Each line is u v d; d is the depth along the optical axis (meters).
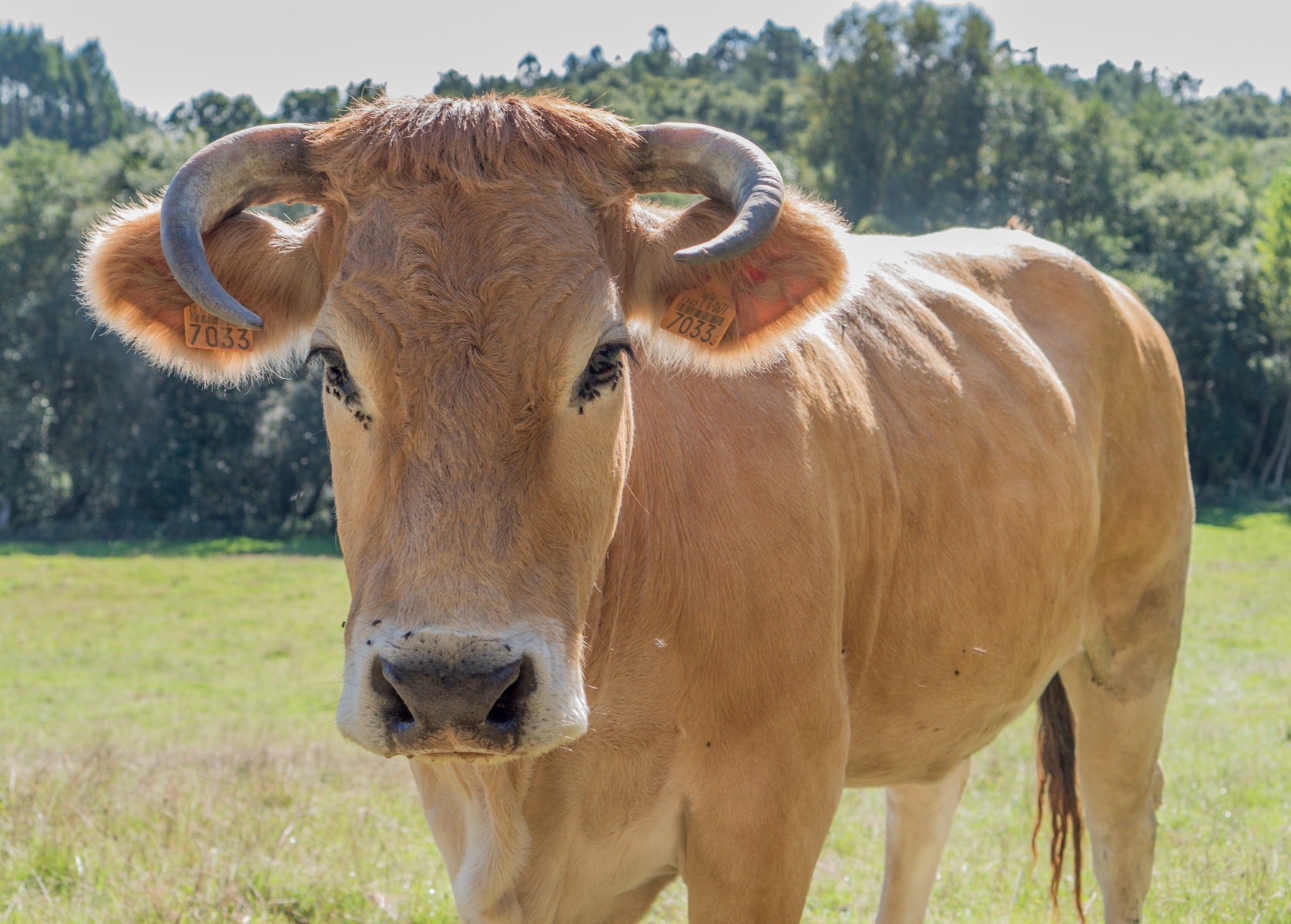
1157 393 4.98
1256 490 64.88
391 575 2.29
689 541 3.03
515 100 2.68
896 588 3.68
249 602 32.78
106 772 8.12
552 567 2.40
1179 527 4.91
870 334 3.90
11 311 57.31
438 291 2.37
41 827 6.23
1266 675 16.73
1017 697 4.17
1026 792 8.14
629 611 2.96
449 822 3.21
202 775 8.43
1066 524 4.20
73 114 184.38
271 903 5.21
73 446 57.31
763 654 3.08
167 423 55.44
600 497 2.57
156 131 66.50
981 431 3.99
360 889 5.49
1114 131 74.88
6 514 55.62
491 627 2.23
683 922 5.17
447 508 2.29
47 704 19.16
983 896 5.64
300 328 2.83
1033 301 4.76
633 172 2.74
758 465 3.19
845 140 71.50
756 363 2.96
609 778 3.01
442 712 2.19
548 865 3.01
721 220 2.72
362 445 2.44
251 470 55.56
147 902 5.08
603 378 2.52
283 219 3.21
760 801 3.07
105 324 2.87
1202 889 5.35
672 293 2.83
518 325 2.37
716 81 160.12
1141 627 4.75
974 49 71.81
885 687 3.71
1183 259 67.81
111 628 28.64
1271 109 157.12
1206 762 9.77
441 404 2.32
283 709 18.38
